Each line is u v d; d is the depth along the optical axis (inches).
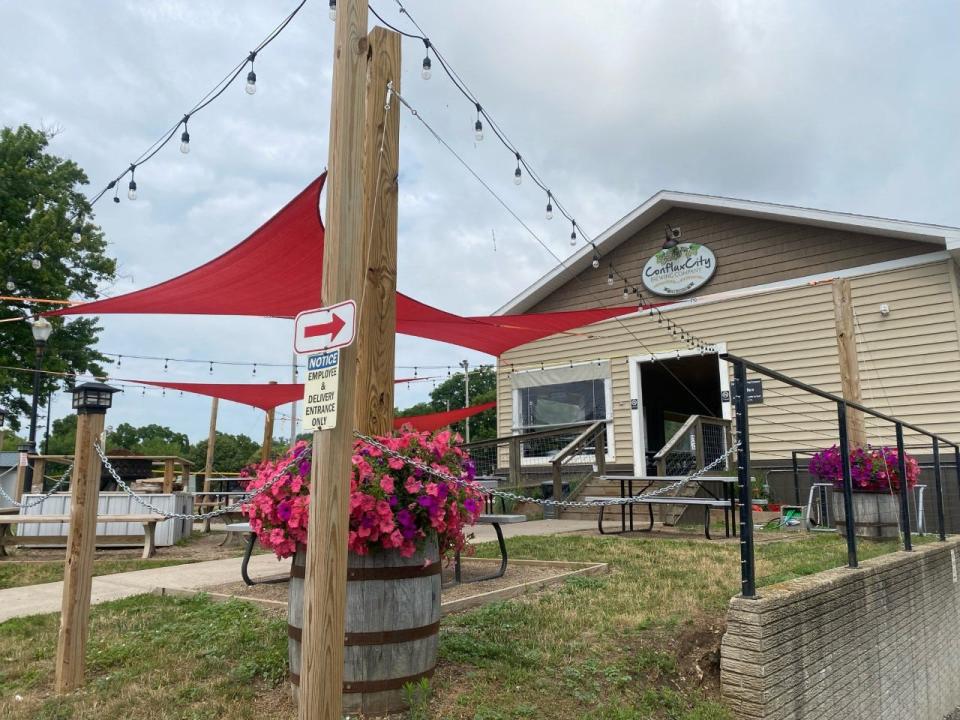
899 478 288.8
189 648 164.2
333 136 117.5
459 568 225.5
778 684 164.2
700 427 437.4
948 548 307.0
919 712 251.8
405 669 134.9
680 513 398.9
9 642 173.3
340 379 109.3
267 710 135.1
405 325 359.3
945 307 430.3
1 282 868.0
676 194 528.7
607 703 144.2
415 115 197.0
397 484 139.0
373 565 134.5
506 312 615.8
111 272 990.4
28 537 354.6
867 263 462.9
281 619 183.2
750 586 165.8
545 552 286.7
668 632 177.9
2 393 936.3
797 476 452.1
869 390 451.5
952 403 421.4
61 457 420.5
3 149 941.8
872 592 225.3
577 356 588.4
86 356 999.6
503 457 616.1
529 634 174.6
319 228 234.5
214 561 298.0
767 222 506.9
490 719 131.6
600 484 483.8
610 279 366.9
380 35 191.0
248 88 203.9
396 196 187.2
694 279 531.8
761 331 499.2
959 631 306.3
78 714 132.2
